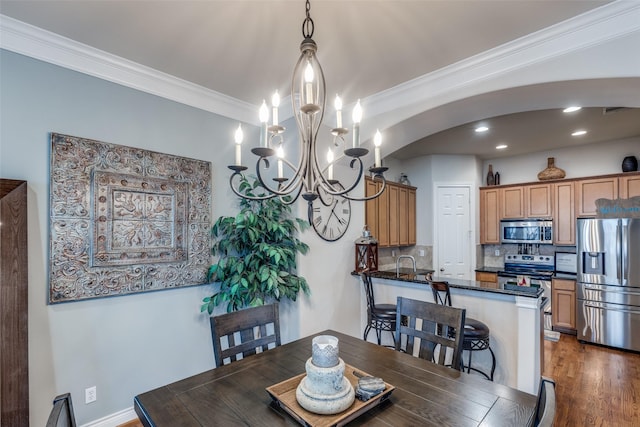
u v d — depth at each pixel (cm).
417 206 536
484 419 115
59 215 200
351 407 119
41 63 198
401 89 270
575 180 453
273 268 268
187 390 138
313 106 123
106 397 219
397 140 322
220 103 286
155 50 214
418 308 191
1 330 177
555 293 441
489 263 551
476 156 523
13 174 188
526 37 202
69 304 205
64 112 206
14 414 178
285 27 189
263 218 272
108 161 221
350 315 343
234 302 261
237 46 209
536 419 99
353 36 199
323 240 317
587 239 406
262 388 140
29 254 191
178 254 254
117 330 225
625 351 374
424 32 196
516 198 506
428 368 158
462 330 169
